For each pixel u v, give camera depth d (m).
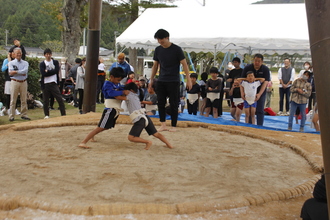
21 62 8.66
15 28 77.94
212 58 26.70
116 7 21.31
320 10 2.07
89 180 3.67
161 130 6.73
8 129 6.49
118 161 4.42
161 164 4.36
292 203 3.33
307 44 9.45
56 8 22.31
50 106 11.52
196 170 4.19
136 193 3.34
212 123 8.02
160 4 21.20
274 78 31.00
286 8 10.88
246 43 9.89
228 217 2.92
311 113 8.87
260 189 3.62
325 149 2.12
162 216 2.86
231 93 8.67
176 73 6.39
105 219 2.78
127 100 5.02
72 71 12.70
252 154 5.19
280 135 6.96
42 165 4.18
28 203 2.96
